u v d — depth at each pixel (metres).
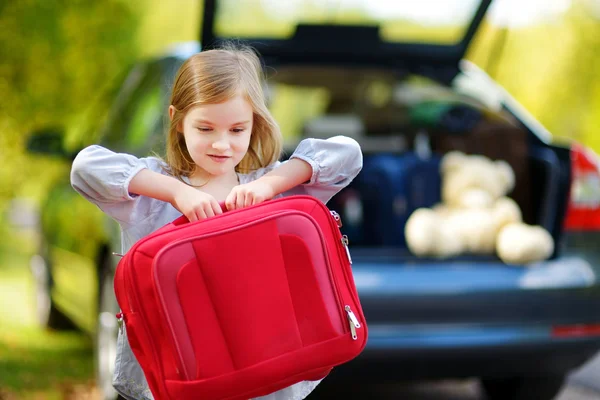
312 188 2.33
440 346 3.33
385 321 3.32
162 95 4.01
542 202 3.79
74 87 8.73
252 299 1.99
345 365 3.33
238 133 2.09
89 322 4.49
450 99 4.48
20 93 8.58
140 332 2.02
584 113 9.97
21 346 5.25
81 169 2.10
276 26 4.27
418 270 3.41
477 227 3.61
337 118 4.55
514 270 3.46
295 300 2.05
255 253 2.00
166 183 2.11
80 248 4.46
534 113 9.97
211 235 1.98
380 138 4.50
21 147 8.67
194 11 9.25
